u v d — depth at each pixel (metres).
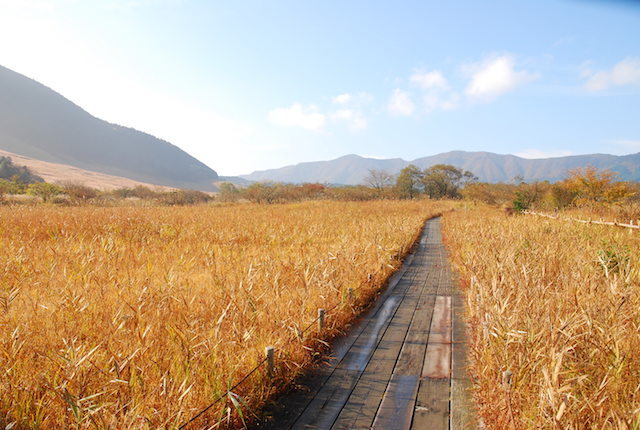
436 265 11.61
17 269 7.07
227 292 5.86
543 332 3.82
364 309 7.16
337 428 3.54
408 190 63.09
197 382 3.68
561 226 13.82
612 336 3.73
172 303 5.61
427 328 6.22
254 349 4.36
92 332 4.62
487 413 3.59
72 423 3.05
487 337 4.33
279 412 3.80
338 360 5.03
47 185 34.12
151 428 3.06
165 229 13.52
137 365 3.87
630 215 17.12
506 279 5.64
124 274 7.30
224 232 13.63
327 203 39.84
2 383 3.31
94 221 15.74
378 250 10.76
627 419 2.77
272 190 47.81
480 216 24.39
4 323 4.59
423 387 4.31
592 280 5.12
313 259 8.63
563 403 2.69
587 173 24.70
